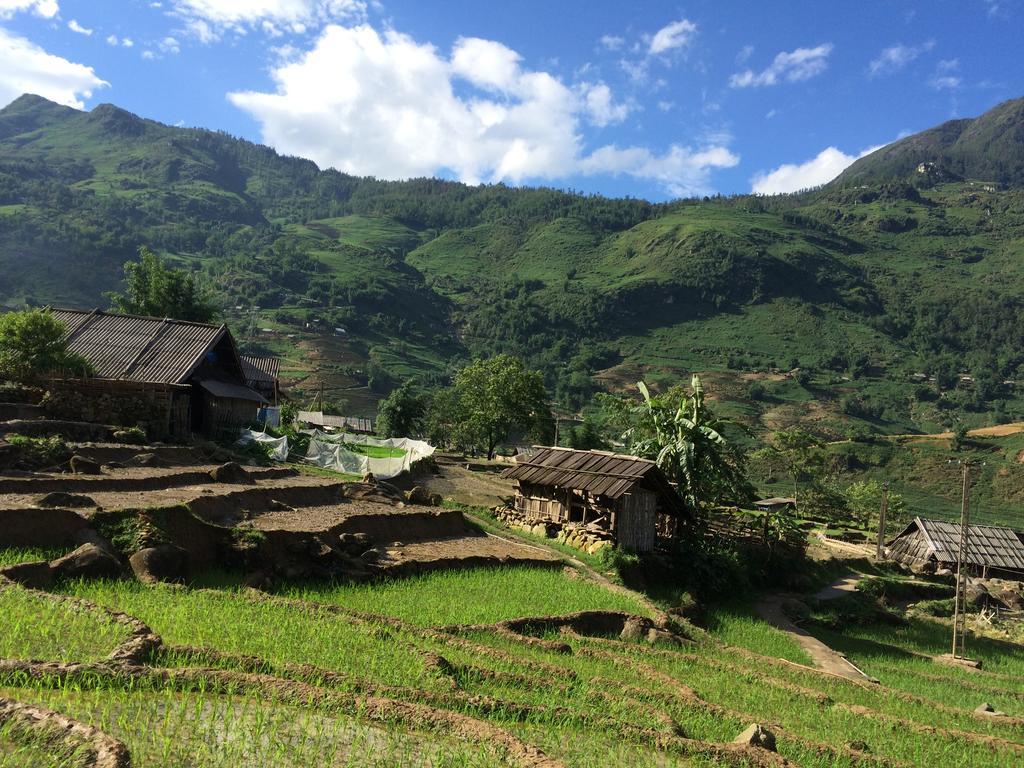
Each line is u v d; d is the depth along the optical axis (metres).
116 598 13.58
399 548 24.67
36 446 23.33
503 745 8.70
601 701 12.65
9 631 10.24
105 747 6.80
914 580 50.38
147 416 31.91
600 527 32.38
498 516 35.28
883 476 117.00
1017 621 42.00
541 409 69.19
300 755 7.73
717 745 10.69
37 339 32.19
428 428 85.38
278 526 21.61
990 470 112.19
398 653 12.68
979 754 14.65
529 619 19.02
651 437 40.81
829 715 15.95
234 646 11.38
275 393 60.19
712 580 33.22
